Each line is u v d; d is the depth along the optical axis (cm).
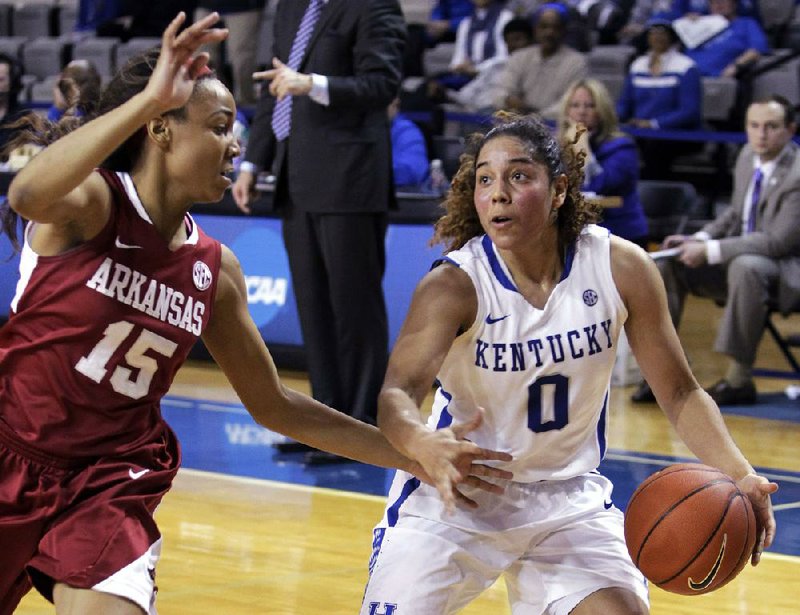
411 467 523
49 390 471
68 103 537
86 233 461
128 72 489
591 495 543
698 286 1486
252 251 1539
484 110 1959
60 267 464
